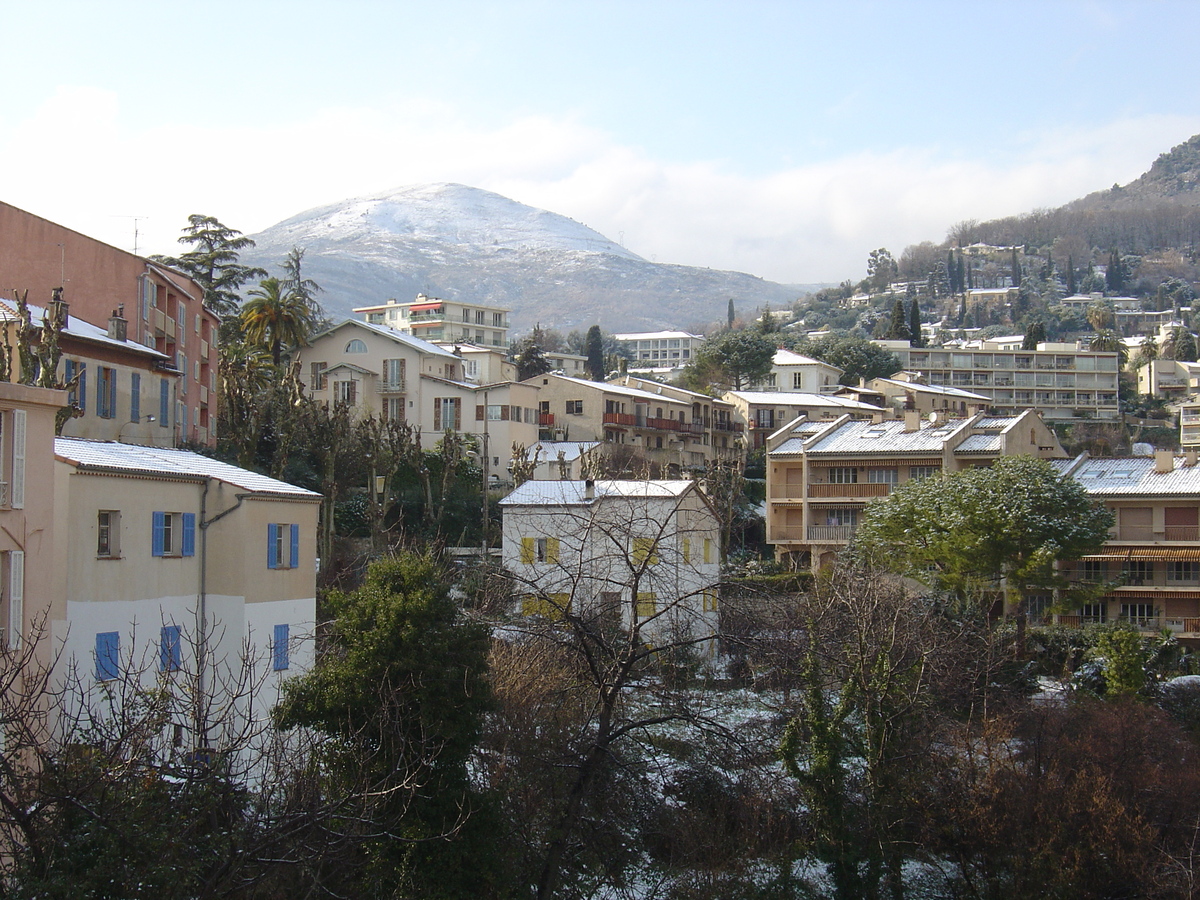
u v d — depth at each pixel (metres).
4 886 18.19
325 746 28.47
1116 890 36.56
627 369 197.88
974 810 37.28
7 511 25.70
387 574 29.86
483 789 30.30
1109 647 52.84
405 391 103.50
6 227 57.84
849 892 36.00
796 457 83.69
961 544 61.41
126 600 33.41
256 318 96.38
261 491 37.56
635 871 33.12
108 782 19.67
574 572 38.03
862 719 39.56
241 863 19.78
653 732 36.28
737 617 36.72
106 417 53.94
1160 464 75.00
